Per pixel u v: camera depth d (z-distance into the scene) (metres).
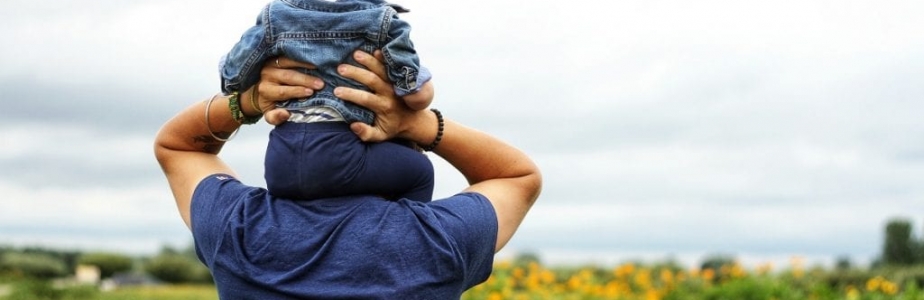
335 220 2.01
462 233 2.05
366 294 1.94
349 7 2.08
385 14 2.05
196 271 41.56
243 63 2.08
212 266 2.10
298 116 2.05
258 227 2.04
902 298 11.99
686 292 12.37
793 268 13.11
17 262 39.94
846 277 15.10
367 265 1.96
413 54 2.05
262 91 2.08
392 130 2.10
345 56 2.04
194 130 2.34
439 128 2.22
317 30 2.04
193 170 2.34
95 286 25.36
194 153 2.39
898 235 20.44
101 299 22.91
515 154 2.29
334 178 2.01
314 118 2.04
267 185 2.09
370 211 2.02
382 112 2.07
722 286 11.96
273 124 2.07
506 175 2.28
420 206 2.06
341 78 2.04
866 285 14.34
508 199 2.24
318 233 1.99
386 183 2.08
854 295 12.22
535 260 14.95
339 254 1.97
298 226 2.01
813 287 12.13
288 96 2.04
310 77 2.04
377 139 2.07
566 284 12.48
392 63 2.02
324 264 1.97
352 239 1.98
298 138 2.02
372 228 1.99
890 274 15.35
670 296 12.20
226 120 2.30
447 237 2.02
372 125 2.08
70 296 23.25
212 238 2.11
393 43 2.02
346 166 2.02
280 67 2.08
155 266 40.88
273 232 2.01
